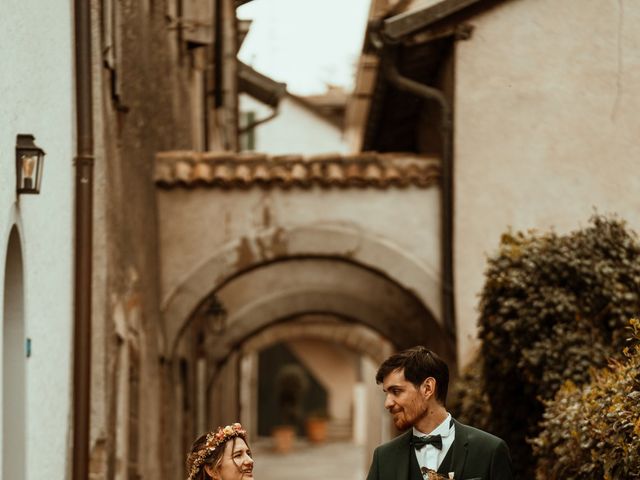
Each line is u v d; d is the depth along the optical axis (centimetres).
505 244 1154
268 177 1518
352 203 1524
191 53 1884
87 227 1052
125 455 1246
